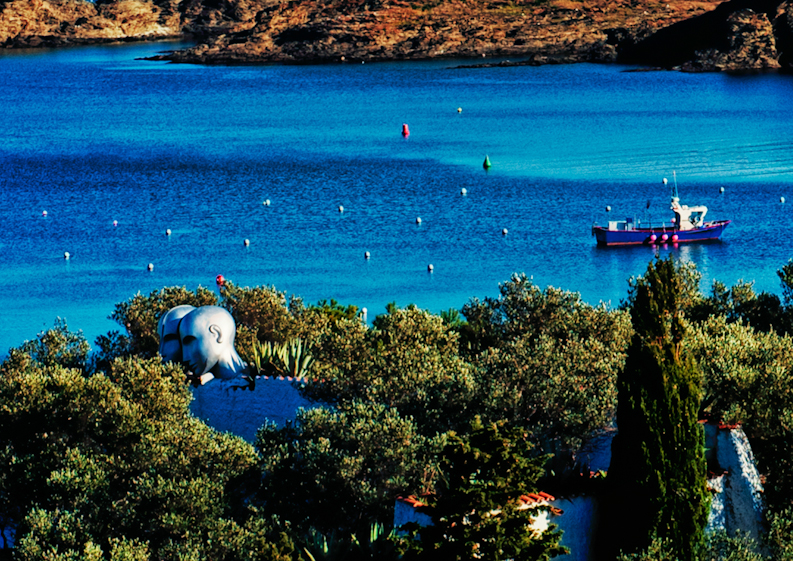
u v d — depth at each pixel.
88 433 57.38
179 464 51.00
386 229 198.12
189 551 45.12
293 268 169.62
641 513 43.25
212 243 188.50
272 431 55.16
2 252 182.62
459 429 55.56
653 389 43.47
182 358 76.94
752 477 47.72
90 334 130.50
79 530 46.91
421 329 70.12
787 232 191.75
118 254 180.38
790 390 52.03
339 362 64.12
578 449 55.72
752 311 73.81
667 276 52.91
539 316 72.50
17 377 61.44
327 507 49.56
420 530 42.25
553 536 41.97
